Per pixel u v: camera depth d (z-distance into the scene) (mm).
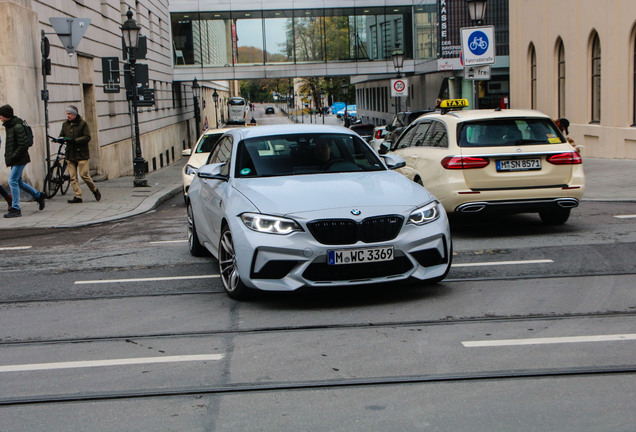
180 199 18438
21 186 13961
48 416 4121
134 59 20141
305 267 6062
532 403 4078
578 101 24969
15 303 6922
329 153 7578
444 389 4332
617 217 10953
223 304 6586
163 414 4090
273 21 44312
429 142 10445
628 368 4562
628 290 6562
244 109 90562
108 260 9047
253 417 4004
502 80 38250
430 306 6250
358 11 44656
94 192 16281
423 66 41875
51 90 18344
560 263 7805
